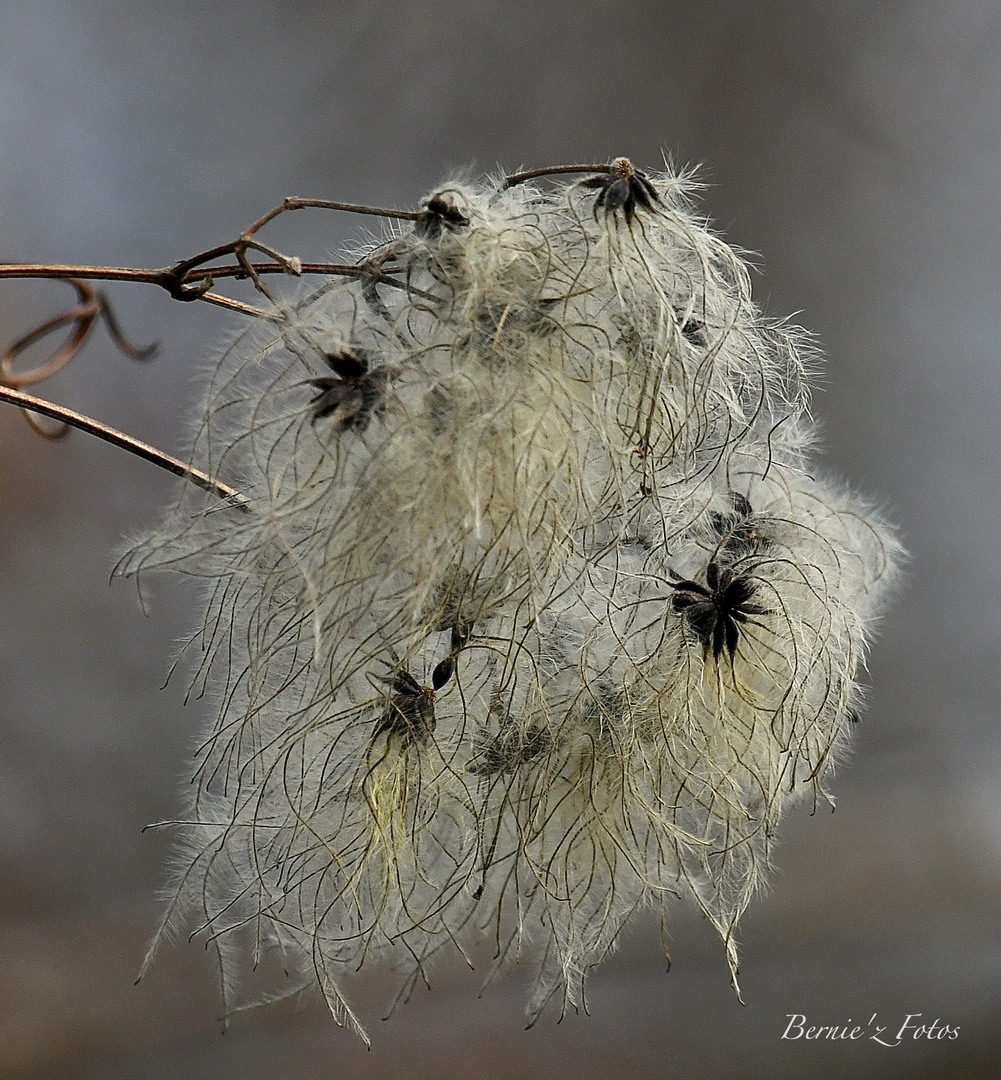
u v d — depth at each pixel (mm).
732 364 517
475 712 512
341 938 524
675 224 512
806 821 944
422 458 499
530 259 505
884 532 543
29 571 874
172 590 892
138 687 898
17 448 845
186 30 913
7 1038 736
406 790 510
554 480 502
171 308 868
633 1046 753
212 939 527
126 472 875
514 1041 754
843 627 528
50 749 869
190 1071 733
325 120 943
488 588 503
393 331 504
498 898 528
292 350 505
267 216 508
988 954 831
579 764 517
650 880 527
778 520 527
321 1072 729
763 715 521
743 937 846
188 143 907
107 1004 772
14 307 837
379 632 502
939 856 904
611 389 506
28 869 844
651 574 517
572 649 514
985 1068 737
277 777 514
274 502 501
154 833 875
